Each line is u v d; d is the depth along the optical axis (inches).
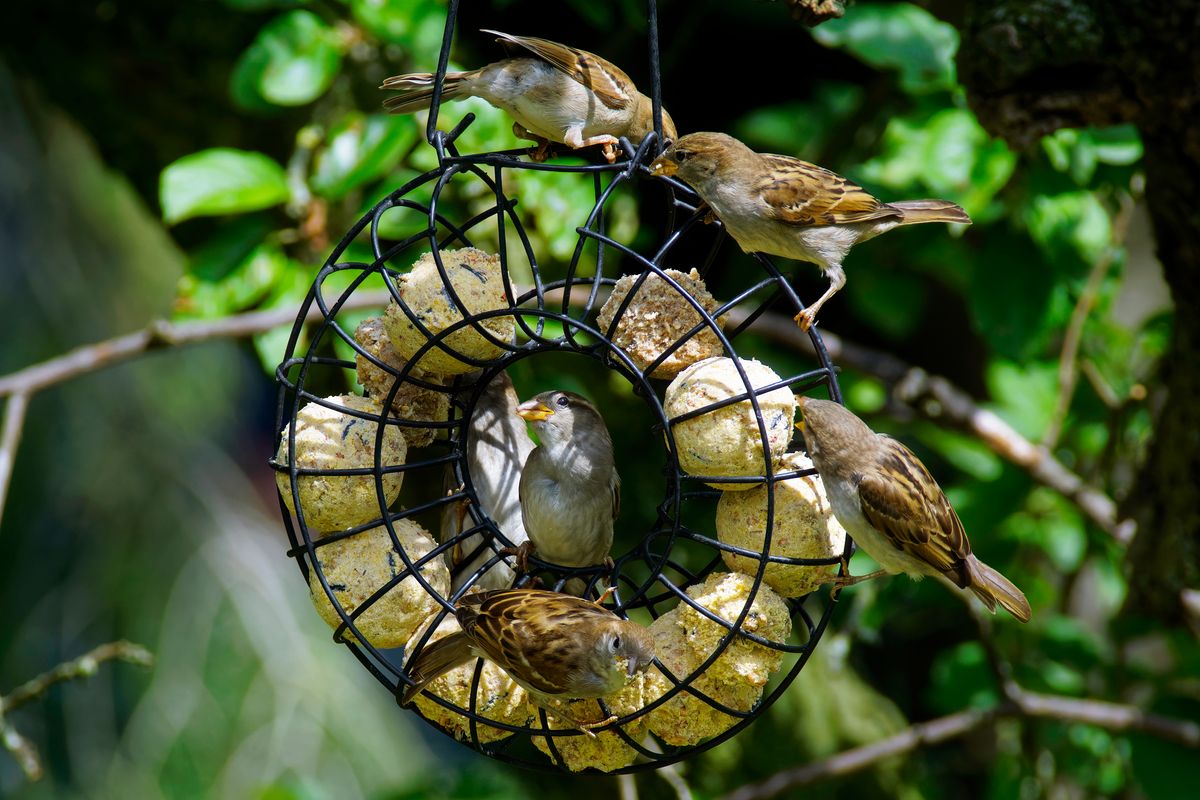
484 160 258.4
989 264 378.6
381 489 255.1
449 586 274.1
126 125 469.1
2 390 369.1
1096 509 406.3
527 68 294.4
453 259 265.4
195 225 476.1
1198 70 301.0
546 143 313.6
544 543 289.7
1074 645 429.1
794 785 410.9
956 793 551.5
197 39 450.6
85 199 507.5
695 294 267.9
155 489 498.6
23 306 494.9
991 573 277.1
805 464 270.4
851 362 430.0
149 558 491.5
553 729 260.7
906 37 382.0
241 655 484.4
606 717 256.1
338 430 259.4
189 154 470.9
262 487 557.9
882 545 263.9
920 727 408.8
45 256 499.5
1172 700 402.0
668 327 264.5
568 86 292.8
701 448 247.9
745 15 497.0
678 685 250.1
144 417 505.4
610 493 293.6
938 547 265.0
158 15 450.3
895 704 552.7
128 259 511.5
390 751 488.1
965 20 319.0
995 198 384.5
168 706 474.3
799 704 482.3
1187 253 330.6
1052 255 373.7
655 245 461.4
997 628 434.9
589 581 297.0
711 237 476.1
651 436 455.5
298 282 377.7
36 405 492.7
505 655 244.1
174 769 467.2
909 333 506.0
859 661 552.7
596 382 451.8
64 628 482.3
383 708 501.7
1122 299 513.3
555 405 286.0
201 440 516.7
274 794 433.7
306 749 475.2
